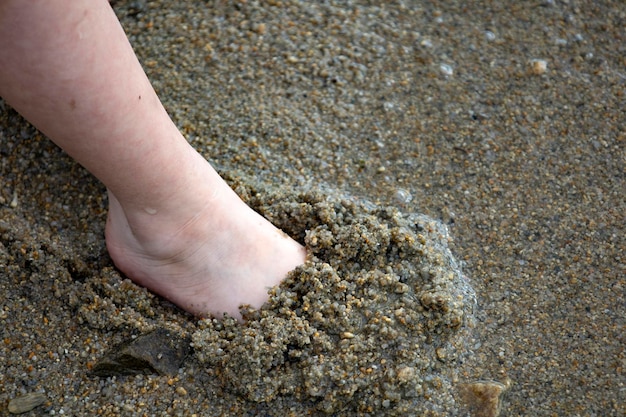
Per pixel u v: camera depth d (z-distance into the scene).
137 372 0.75
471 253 0.81
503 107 0.87
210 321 0.77
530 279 0.80
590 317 0.78
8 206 0.82
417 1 0.92
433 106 0.87
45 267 0.79
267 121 0.86
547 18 0.92
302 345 0.75
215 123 0.86
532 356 0.77
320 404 0.74
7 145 0.84
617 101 0.87
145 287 0.79
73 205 0.83
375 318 0.75
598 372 0.76
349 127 0.86
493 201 0.83
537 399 0.75
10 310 0.77
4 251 0.79
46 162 0.84
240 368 0.74
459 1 0.92
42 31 0.64
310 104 0.87
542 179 0.84
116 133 0.69
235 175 0.82
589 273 0.80
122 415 0.74
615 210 0.82
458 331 0.77
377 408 0.74
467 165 0.85
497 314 0.79
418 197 0.83
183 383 0.75
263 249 0.77
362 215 0.79
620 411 0.74
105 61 0.67
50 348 0.76
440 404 0.75
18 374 0.75
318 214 0.79
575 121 0.86
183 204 0.74
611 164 0.84
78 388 0.75
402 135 0.86
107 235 0.79
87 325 0.77
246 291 0.77
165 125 0.71
